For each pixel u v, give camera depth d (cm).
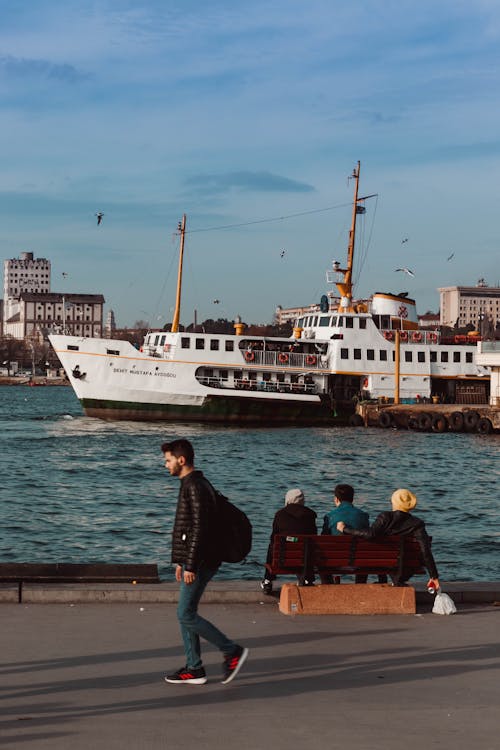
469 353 8919
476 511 3969
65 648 1209
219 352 8106
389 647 1238
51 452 6456
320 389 8512
